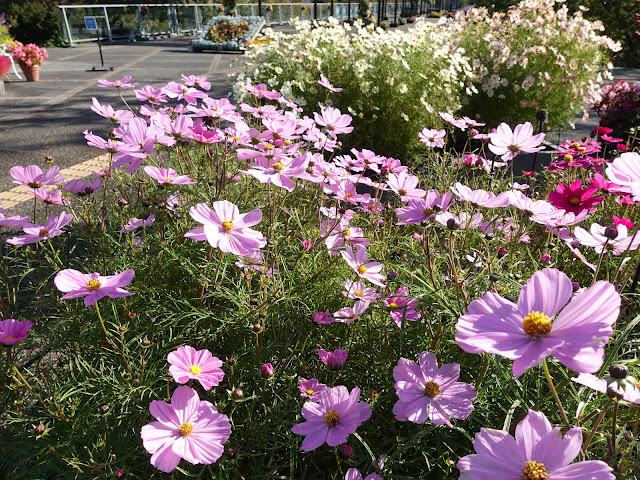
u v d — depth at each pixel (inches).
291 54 222.8
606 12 846.5
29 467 59.1
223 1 1323.8
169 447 44.8
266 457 59.1
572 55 283.1
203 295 72.1
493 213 91.1
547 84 279.1
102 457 53.0
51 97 404.5
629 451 41.4
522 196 57.1
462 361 58.6
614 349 46.8
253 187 96.2
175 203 85.1
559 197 64.7
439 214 59.2
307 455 58.2
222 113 96.3
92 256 83.8
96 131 288.4
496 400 56.0
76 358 63.6
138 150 75.8
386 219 105.8
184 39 1132.5
